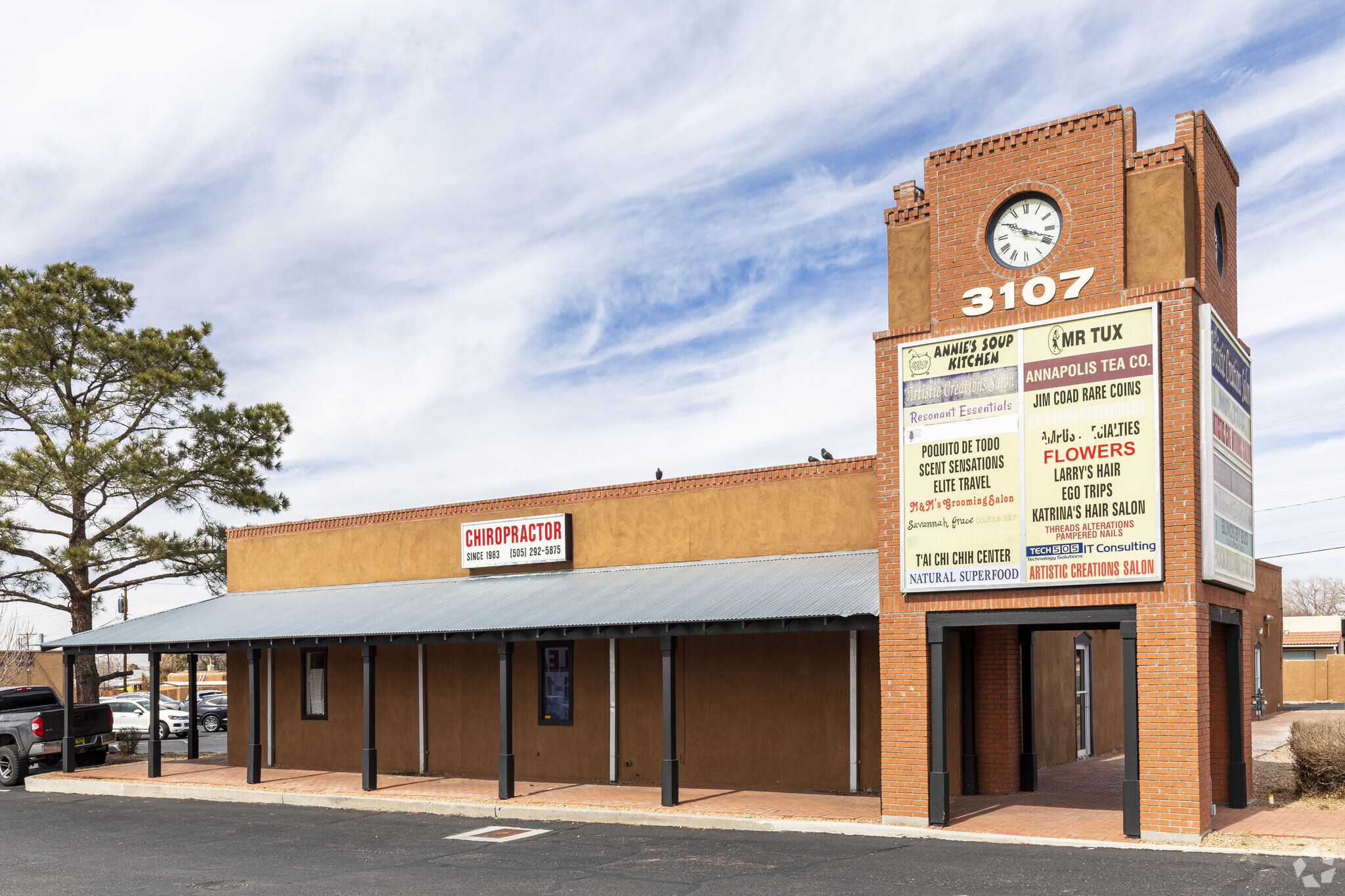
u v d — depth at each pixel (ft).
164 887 41.29
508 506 75.51
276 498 123.03
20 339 114.52
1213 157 50.93
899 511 50.67
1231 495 50.42
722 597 57.67
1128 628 45.24
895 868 40.52
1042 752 70.18
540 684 70.38
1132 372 45.91
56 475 109.50
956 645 59.47
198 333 122.62
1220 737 53.83
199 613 85.10
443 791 64.69
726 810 53.72
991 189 50.24
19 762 81.51
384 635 65.77
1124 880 37.32
